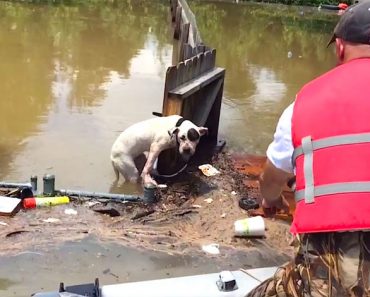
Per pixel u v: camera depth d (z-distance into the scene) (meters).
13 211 4.64
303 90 1.85
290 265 1.84
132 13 19.16
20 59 11.01
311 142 1.72
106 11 18.80
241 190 5.70
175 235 4.52
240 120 8.54
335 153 1.68
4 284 3.61
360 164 1.66
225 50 14.56
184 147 5.48
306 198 1.70
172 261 4.06
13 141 6.80
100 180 5.84
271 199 2.10
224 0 25.95
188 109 6.58
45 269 3.82
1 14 15.84
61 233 4.35
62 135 7.15
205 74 6.99
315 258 1.71
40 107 8.23
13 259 3.89
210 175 6.11
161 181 5.82
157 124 5.71
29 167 6.05
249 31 18.19
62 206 4.90
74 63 11.15
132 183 5.79
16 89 9.03
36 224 4.50
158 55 12.73
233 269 4.05
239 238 4.54
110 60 11.75
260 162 6.75
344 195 1.64
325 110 1.73
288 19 21.91
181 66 6.22
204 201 5.34
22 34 13.40
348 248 1.66
